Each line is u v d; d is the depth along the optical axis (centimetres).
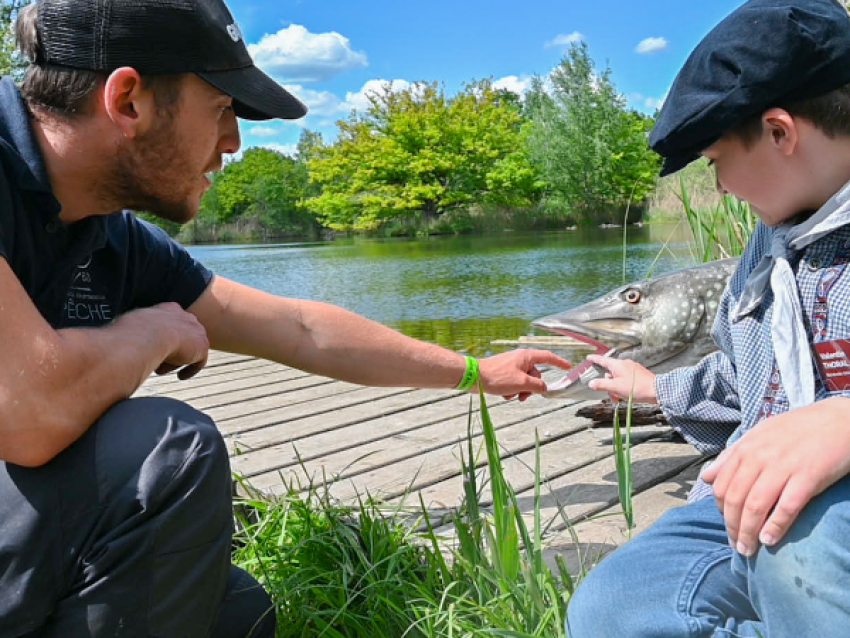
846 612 106
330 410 360
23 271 141
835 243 132
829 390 131
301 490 224
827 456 109
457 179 3416
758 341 147
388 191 3484
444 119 3397
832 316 130
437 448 294
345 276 1445
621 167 3206
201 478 129
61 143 139
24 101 141
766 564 114
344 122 3656
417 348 212
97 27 133
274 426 338
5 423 122
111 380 133
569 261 1419
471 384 219
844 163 133
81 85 136
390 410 354
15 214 137
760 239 163
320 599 172
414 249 2252
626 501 166
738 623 127
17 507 125
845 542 107
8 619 124
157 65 135
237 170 5234
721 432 188
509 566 163
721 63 135
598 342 277
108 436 129
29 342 125
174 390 418
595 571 133
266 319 196
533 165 3288
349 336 203
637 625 123
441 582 176
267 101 148
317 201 3856
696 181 423
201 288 190
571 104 3222
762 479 113
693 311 268
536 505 169
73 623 126
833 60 127
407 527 221
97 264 164
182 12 136
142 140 139
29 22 137
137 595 126
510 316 817
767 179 138
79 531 126
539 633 146
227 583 151
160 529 126
